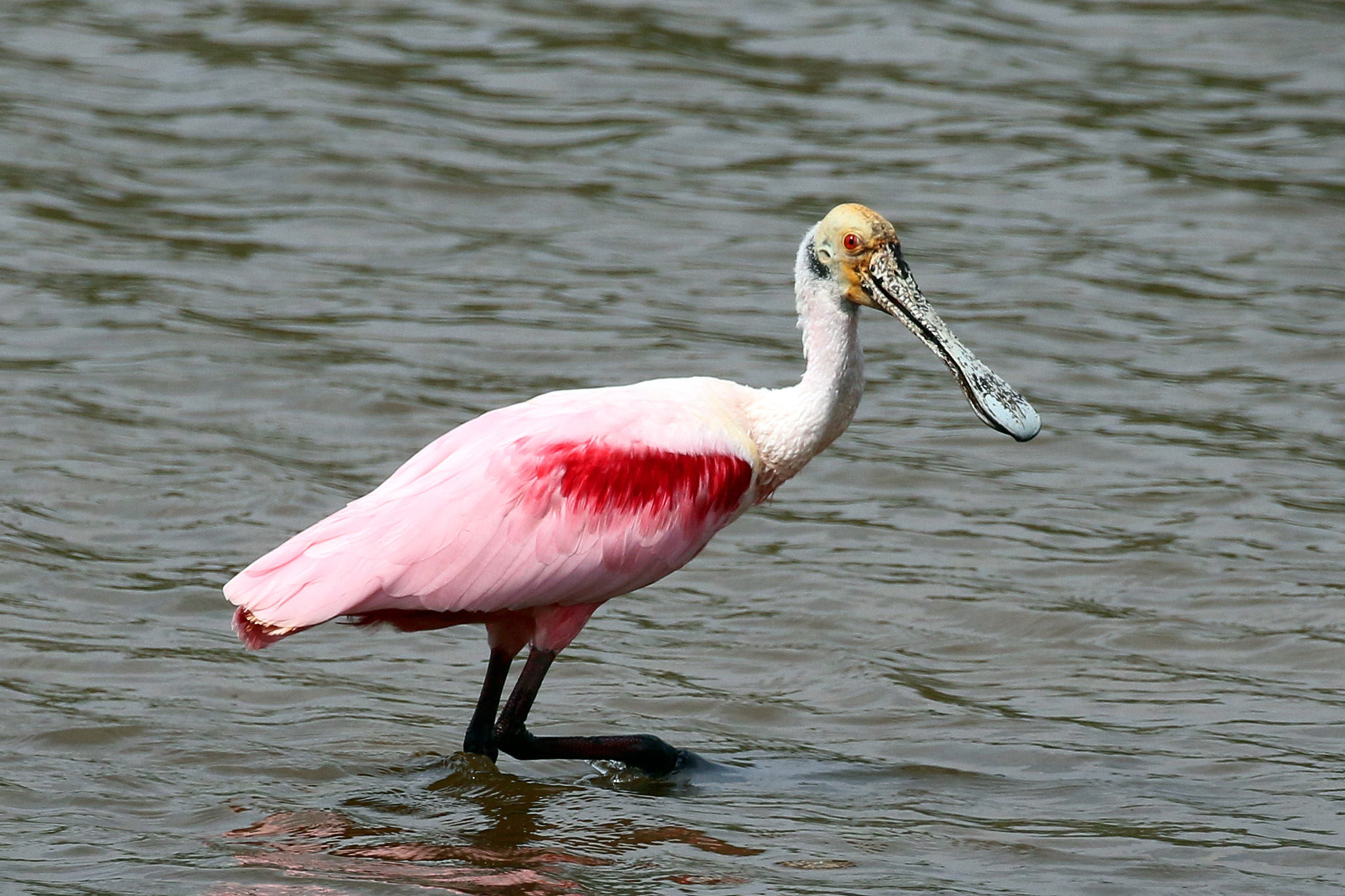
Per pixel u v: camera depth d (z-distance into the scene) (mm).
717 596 13695
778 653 12734
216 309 18625
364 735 11227
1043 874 9469
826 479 15812
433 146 23047
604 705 11922
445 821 10047
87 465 15070
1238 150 23969
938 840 9891
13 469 14898
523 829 9945
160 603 12992
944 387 17984
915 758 11242
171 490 14773
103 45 25609
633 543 10836
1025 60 26688
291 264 19938
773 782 10812
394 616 10750
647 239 21031
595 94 25109
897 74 26062
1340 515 15141
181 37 26109
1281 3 28562
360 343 18016
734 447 11273
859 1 28625
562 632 10953
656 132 23984
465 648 12789
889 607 13484
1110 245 21312
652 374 17719
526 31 27078
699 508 11094
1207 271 20688
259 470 15227
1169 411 17297
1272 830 10078
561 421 10867
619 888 9164
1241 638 13023
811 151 23625
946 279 20234
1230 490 15586
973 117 24750
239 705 11602
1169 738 11469
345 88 24594
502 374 17578
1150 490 15648
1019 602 13508
